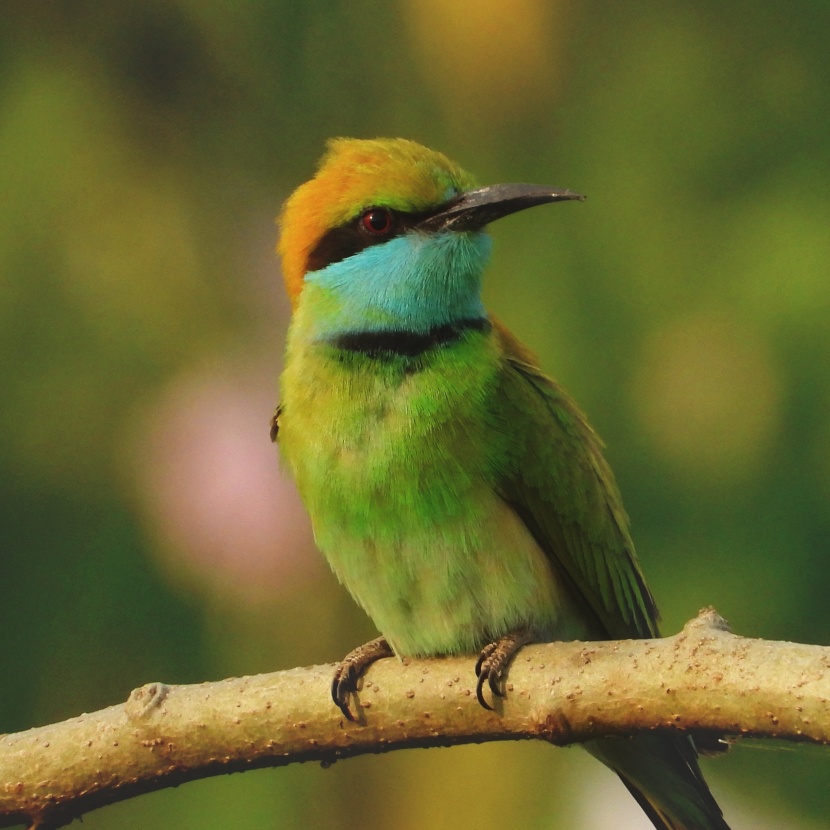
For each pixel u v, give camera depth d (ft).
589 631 29.43
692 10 33.94
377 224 28.22
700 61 33.65
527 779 29.91
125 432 30.60
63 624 30.01
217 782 29.50
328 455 26.91
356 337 27.71
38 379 30.78
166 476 29.84
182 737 23.79
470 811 29.60
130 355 31.07
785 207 32.71
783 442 32.17
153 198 31.91
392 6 32.45
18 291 30.94
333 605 29.94
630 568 29.66
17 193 31.27
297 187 30.55
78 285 31.17
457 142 33.14
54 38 32.27
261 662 29.84
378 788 29.60
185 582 29.66
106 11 32.45
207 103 32.86
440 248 27.94
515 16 32.30
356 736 23.84
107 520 30.12
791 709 20.44
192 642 29.84
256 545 29.32
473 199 28.27
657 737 26.53
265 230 32.60
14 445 30.60
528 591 27.09
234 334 31.65
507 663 23.26
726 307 32.24
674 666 21.29
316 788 29.48
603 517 28.89
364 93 33.17
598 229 32.68
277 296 32.09
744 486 32.24
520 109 33.06
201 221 32.22
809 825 33.40
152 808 29.48
